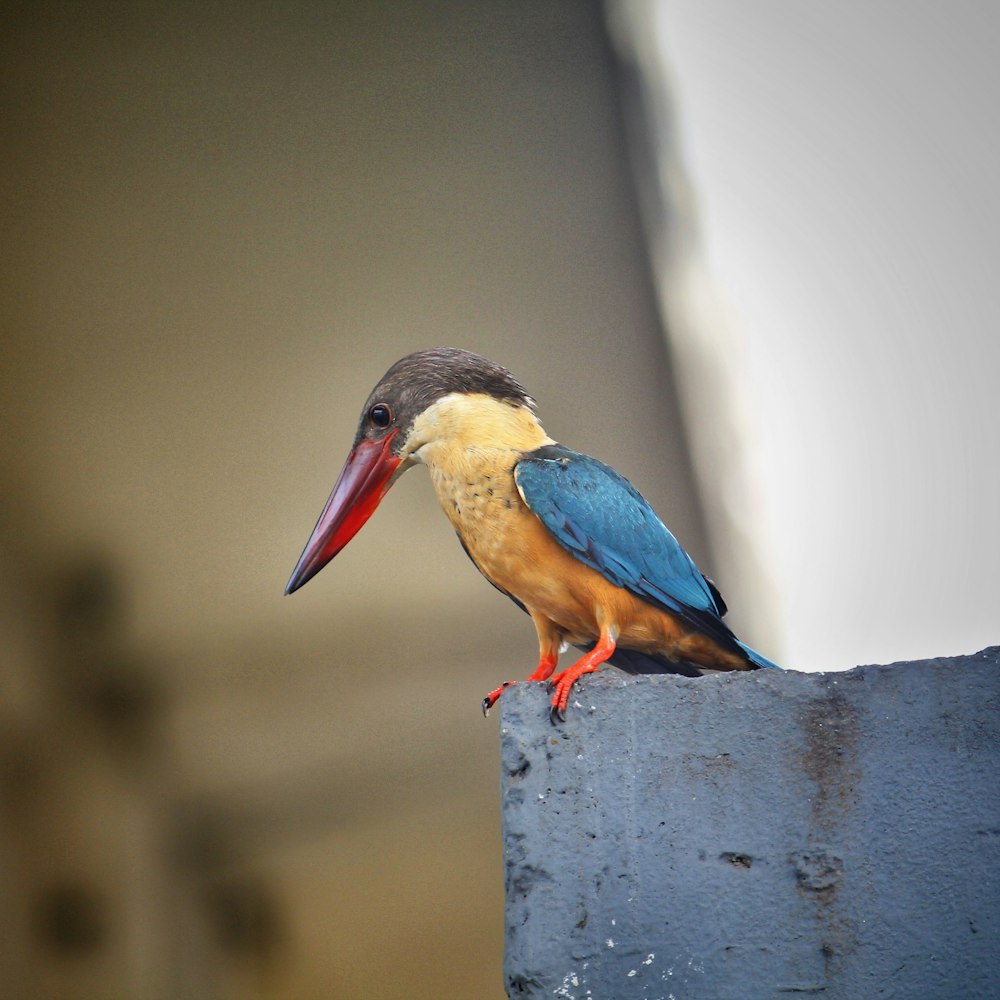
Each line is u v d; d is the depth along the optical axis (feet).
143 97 50.47
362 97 50.65
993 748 13.34
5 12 50.03
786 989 12.75
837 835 13.23
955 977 12.60
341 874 44.68
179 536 47.29
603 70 50.72
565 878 13.35
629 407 47.78
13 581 46.14
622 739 13.91
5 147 49.29
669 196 49.96
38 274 48.60
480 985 43.37
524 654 47.01
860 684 13.79
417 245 49.78
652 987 12.87
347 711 45.98
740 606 46.50
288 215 49.93
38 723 45.11
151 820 44.93
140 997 43.14
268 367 48.83
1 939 43.14
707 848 13.34
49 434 47.52
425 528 47.85
